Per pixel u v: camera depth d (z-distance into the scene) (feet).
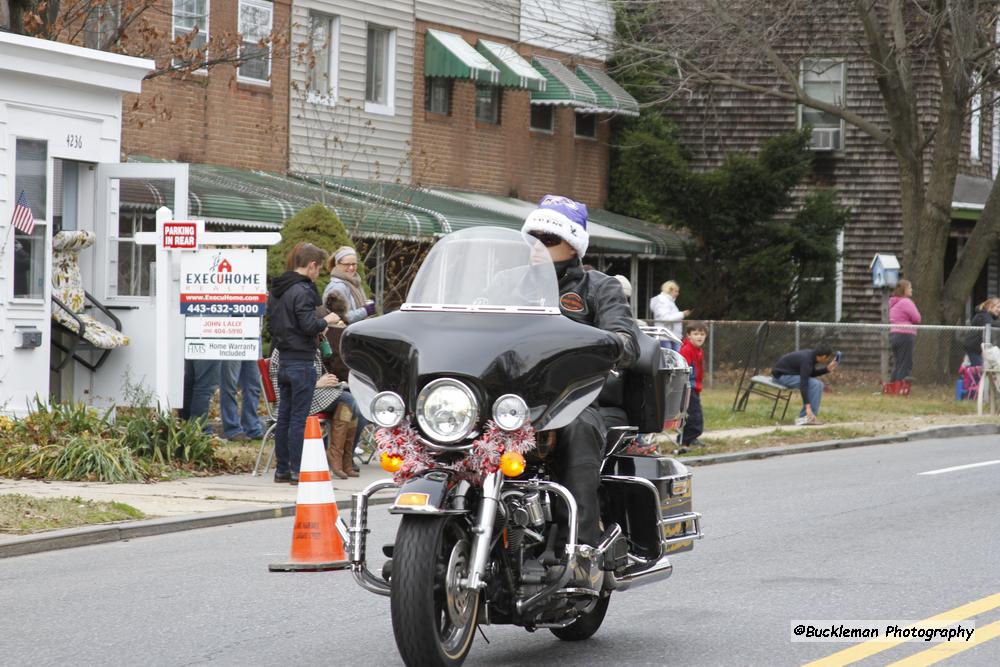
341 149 122.52
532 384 28.25
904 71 129.80
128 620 35.96
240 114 115.85
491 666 31.30
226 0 114.62
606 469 32.96
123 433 64.13
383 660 31.68
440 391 27.63
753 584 41.09
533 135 147.13
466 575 28.09
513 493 28.73
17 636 34.14
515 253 30.40
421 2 132.77
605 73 150.61
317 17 123.24
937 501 60.49
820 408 108.99
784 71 130.52
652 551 32.58
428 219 111.86
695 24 131.34
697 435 82.38
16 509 50.08
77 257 73.10
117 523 50.01
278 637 34.01
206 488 59.16
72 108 72.38
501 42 141.08
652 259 149.18
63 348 73.15
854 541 49.21
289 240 84.28
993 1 124.67
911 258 131.95
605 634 34.63
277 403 62.08
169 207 73.20
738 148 155.12
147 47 96.84
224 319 66.03
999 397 111.65
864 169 153.38
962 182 153.38
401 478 28.37
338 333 62.69
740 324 118.42
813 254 139.54
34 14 78.54
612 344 29.48
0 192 68.33
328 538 37.86
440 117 135.74
